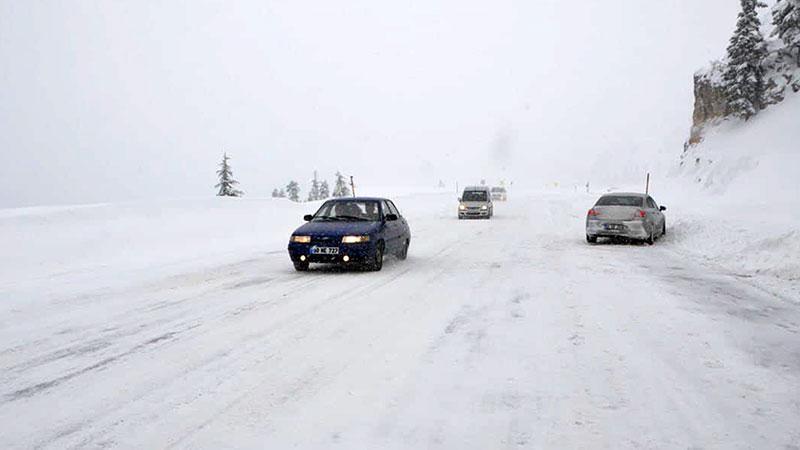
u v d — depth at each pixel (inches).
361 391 153.4
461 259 444.8
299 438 124.0
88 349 200.2
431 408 140.6
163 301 287.6
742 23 1560.0
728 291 300.2
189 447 120.6
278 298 290.2
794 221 505.4
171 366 178.5
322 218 412.5
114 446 121.9
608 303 269.6
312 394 151.6
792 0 1534.2
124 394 154.2
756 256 397.1
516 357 183.3
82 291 320.2
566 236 635.5
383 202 433.7
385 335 212.8
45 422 135.6
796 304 267.3
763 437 123.5
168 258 474.6
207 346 201.2
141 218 617.0
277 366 176.7
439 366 174.6
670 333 213.5
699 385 156.8
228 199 798.5
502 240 597.3
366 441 122.1
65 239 495.8
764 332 214.7
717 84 1660.9
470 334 213.2
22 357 191.3
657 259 434.6
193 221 658.8
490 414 136.8
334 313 252.4
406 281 339.0
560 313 248.7
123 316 253.9
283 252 515.2
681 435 124.6
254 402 146.4
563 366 173.9
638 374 166.2
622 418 134.2
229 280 352.5
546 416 135.6
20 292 317.7
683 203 1077.8
